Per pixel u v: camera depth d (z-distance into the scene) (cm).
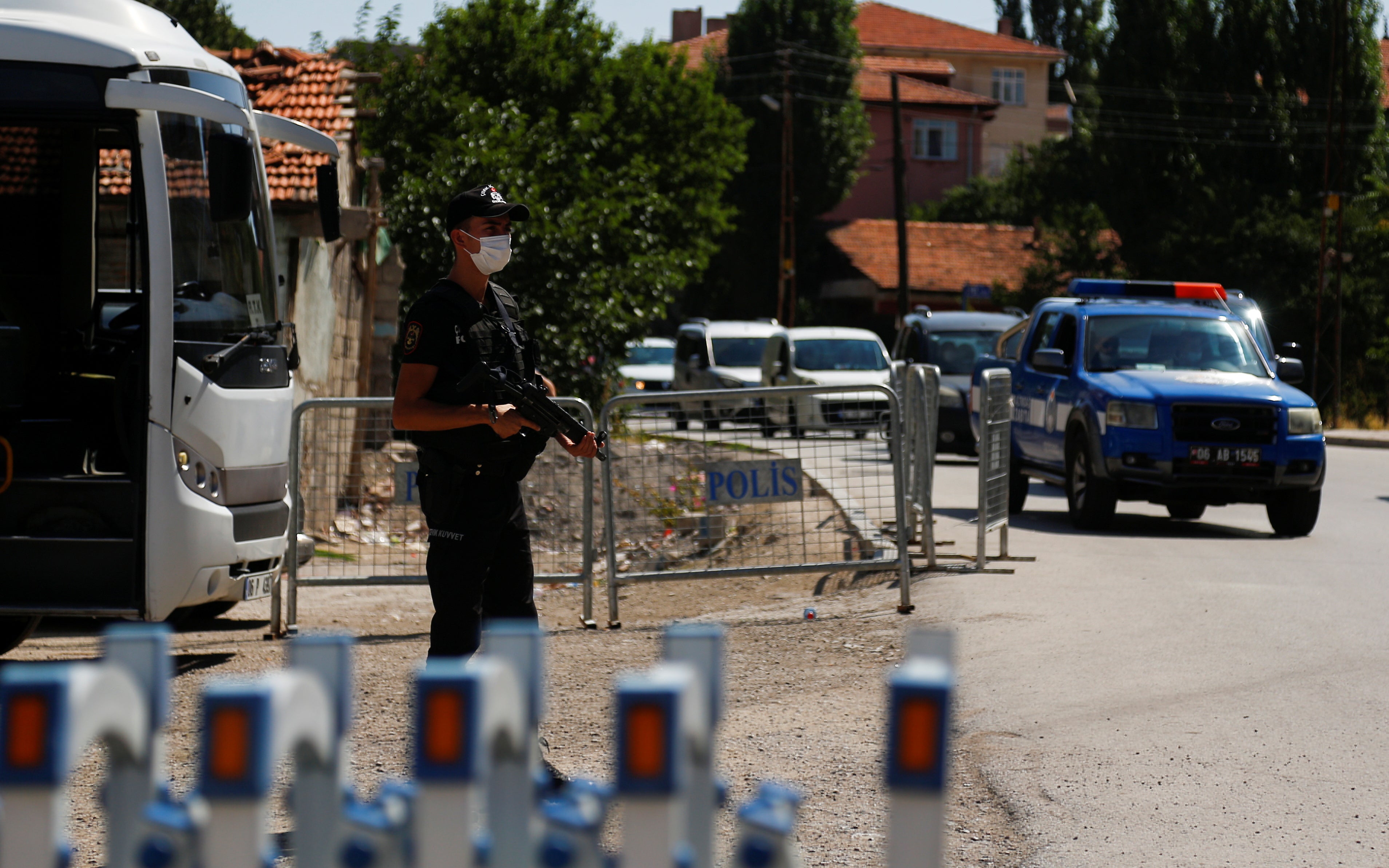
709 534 1706
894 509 1884
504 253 873
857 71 10012
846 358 4544
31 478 1313
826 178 9756
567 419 880
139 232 1327
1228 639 1389
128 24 1402
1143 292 2798
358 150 3519
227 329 1423
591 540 1579
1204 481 2258
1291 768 967
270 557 1465
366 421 1692
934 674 313
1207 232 7250
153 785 342
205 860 307
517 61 5091
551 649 1418
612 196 4531
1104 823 855
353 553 1680
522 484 1747
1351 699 1157
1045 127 13550
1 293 1482
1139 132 7700
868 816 869
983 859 795
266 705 307
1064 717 1102
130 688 320
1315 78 7588
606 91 5500
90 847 820
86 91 1317
